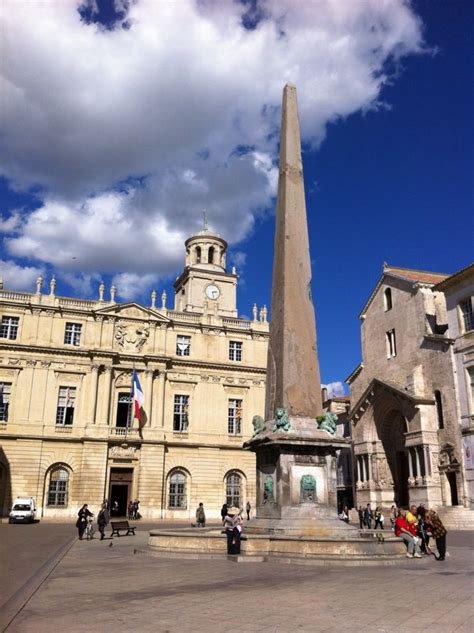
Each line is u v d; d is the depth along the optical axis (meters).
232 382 57.25
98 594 10.95
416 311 43.53
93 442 50.84
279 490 17.31
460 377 38.38
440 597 10.54
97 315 54.00
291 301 19.45
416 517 20.12
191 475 53.75
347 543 15.94
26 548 22.83
